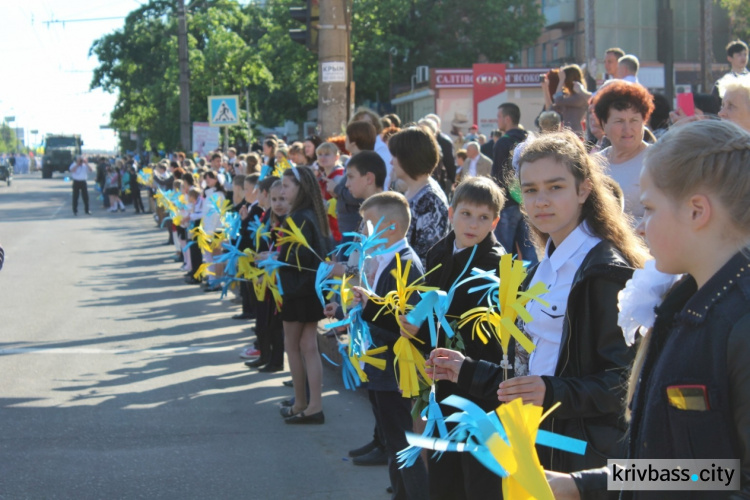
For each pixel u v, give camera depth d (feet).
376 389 13.38
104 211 97.50
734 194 5.36
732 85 13.34
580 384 7.97
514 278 8.37
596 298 8.14
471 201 11.51
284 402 19.90
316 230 18.30
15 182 201.16
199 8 116.16
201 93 104.68
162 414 19.57
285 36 115.65
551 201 8.57
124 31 129.39
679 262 5.59
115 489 14.93
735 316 5.23
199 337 28.53
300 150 32.07
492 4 115.14
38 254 55.21
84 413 19.61
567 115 23.00
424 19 116.26
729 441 5.24
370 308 12.19
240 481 15.37
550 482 6.66
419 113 100.01
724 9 111.65
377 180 17.48
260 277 22.25
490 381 9.64
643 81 92.73
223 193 38.63
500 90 60.80
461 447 6.38
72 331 29.73
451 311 11.41
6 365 24.49
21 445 17.30
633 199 14.60
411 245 15.81
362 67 111.34
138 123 140.36
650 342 5.87
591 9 52.13
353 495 14.75
